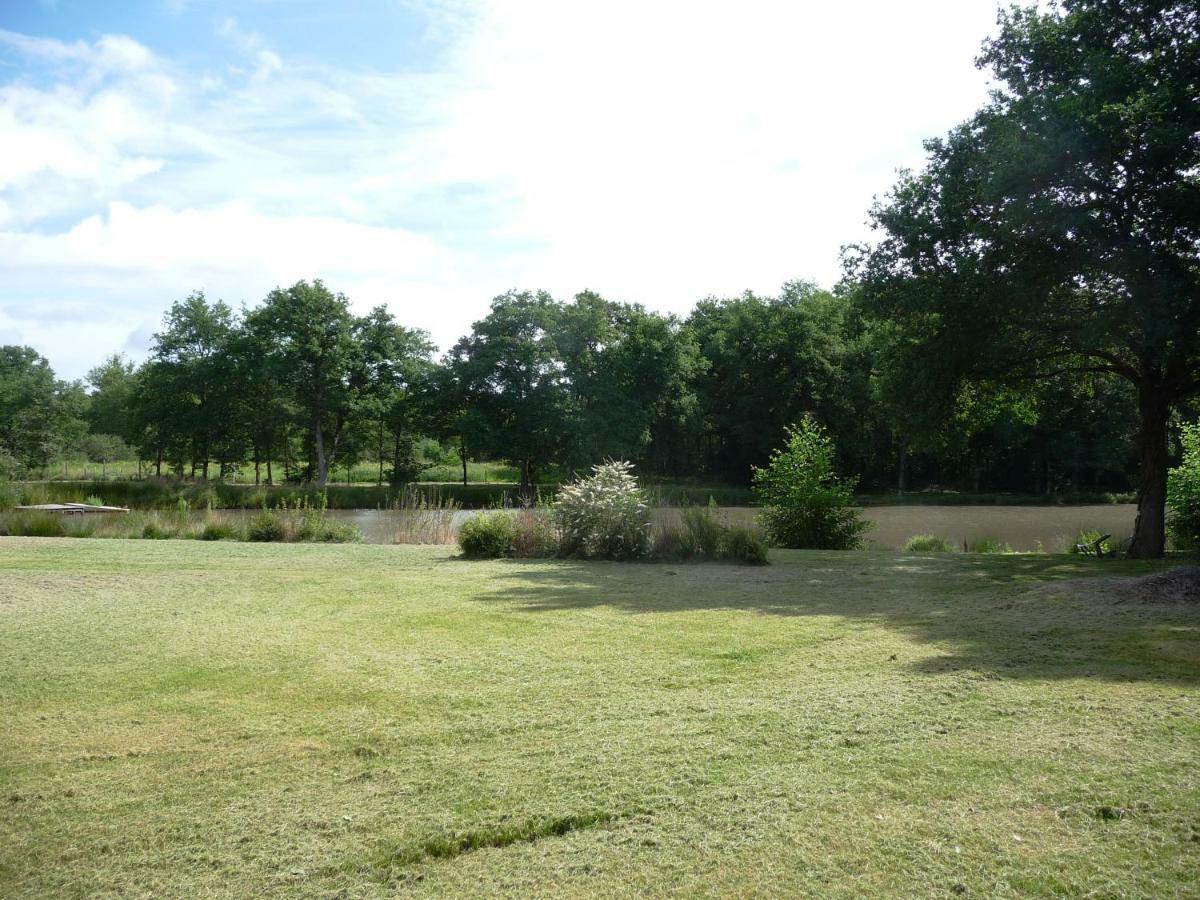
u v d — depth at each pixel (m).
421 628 6.42
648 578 9.68
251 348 50.44
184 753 3.62
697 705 4.24
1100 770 3.25
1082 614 6.66
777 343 53.47
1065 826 2.79
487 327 47.84
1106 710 4.00
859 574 10.08
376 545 14.59
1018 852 2.62
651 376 49.78
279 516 17.06
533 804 3.05
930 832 2.76
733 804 3.01
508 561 11.77
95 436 67.00
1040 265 13.80
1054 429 45.97
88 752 3.63
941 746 3.55
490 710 4.20
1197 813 2.86
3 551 12.41
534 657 5.38
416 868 2.61
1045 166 12.53
